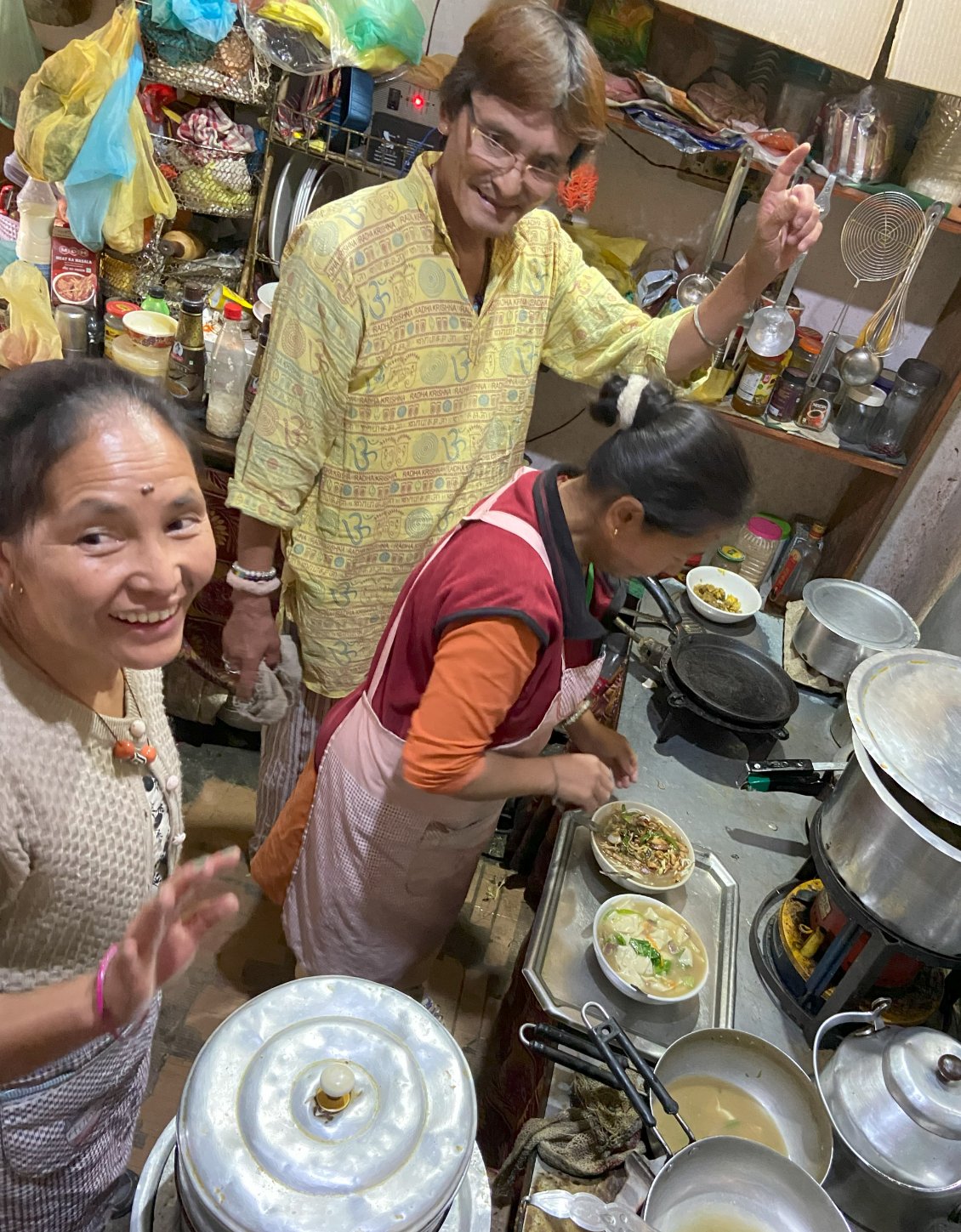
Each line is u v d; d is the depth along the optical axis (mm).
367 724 1345
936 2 1609
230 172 2057
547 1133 1117
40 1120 982
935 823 1197
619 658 1858
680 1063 1163
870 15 1627
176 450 733
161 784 977
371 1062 962
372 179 2184
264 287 2098
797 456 2348
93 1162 1141
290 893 1601
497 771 1186
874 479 2186
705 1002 1311
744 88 1904
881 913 1175
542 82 1147
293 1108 906
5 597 747
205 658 2293
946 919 1117
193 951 702
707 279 1988
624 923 1374
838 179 1824
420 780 1120
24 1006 701
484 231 1323
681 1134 1107
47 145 1830
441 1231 973
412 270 1371
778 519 2396
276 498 1459
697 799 1692
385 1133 899
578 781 1266
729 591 2225
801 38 1647
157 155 2053
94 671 833
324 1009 1007
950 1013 1337
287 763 1862
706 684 1832
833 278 2166
